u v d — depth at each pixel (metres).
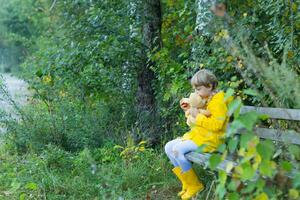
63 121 7.54
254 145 3.13
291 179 3.30
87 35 7.65
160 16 7.73
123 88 7.78
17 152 7.36
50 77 7.69
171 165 6.05
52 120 7.52
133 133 7.23
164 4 8.59
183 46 7.41
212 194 5.12
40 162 6.24
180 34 7.46
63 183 5.77
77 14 8.96
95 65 7.39
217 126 4.64
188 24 7.22
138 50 7.52
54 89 7.89
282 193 3.26
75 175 6.09
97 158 6.68
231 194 3.26
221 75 6.05
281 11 5.72
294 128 4.54
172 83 6.54
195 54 6.34
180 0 8.12
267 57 5.67
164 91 7.02
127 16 7.73
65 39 8.16
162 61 6.87
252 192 3.34
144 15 7.66
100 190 5.11
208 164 3.40
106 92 7.65
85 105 7.84
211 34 5.89
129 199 5.20
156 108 7.36
